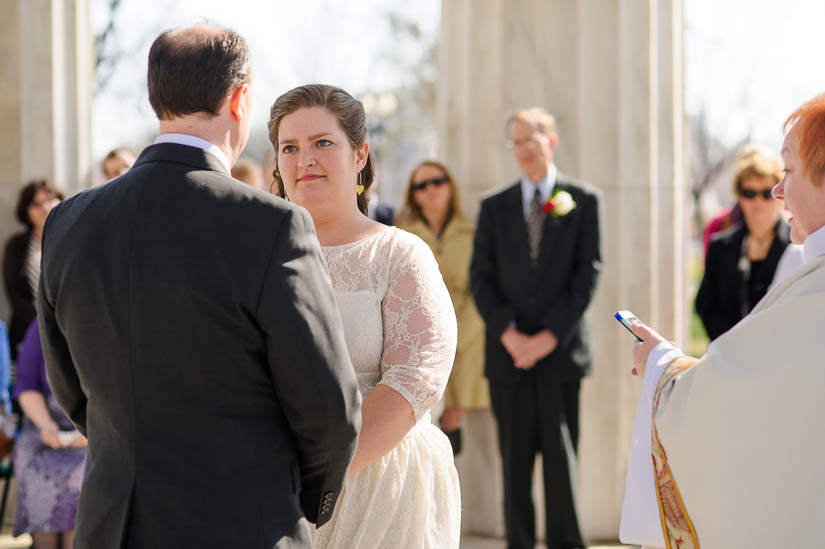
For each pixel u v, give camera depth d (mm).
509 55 5703
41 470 4621
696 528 2061
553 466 5066
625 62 5527
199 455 1935
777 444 1939
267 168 5227
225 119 2082
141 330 1937
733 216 5441
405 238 2547
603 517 5598
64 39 6066
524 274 5105
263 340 1945
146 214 1971
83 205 2080
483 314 5133
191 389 1934
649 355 2332
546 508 5105
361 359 2457
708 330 5281
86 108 6230
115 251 1969
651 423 2256
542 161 5129
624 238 5566
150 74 2070
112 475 1975
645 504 2260
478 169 5848
